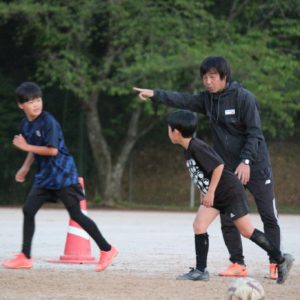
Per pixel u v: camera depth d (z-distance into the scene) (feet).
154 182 312.91
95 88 271.28
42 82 311.47
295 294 77.87
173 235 153.48
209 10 298.15
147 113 278.46
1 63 312.29
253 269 99.96
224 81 89.61
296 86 281.54
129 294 75.15
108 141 320.50
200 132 312.71
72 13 273.75
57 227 168.96
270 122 278.26
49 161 89.61
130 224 187.83
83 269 95.04
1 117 304.50
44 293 74.90
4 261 103.14
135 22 266.98
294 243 141.49
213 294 76.43
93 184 310.45
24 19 276.82
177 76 266.77
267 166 91.56
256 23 291.99
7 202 302.25
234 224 87.81
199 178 84.38
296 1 285.84
